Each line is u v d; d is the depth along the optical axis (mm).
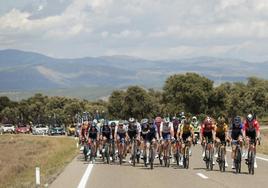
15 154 58344
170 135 29781
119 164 32094
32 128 141375
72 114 186750
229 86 172500
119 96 174250
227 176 24406
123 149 32031
